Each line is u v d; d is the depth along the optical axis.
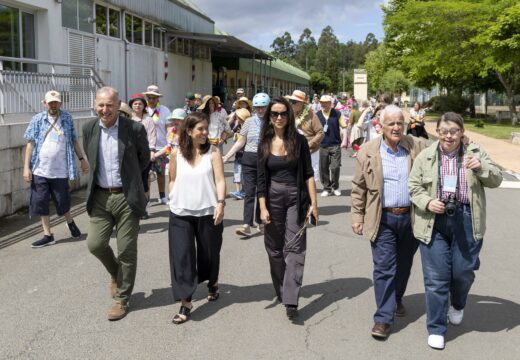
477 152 4.39
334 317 5.10
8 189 9.12
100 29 19.17
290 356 4.30
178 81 28.36
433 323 4.48
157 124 9.88
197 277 5.30
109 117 5.05
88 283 6.01
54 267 6.57
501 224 8.96
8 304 5.39
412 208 4.53
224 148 20.81
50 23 15.62
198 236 5.22
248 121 8.08
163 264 6.73
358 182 4.79
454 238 4.43
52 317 5.07
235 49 32.94
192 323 4.94
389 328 4.67
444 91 65.06
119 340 4.58
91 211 5.19
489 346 4.50
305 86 83.25
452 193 4.31
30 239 7.86
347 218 9.40
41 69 15.55
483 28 31.55
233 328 4.83
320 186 12.82
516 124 35.22
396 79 77.94
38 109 10.40
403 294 5.15
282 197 5.07
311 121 8.70
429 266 4.46
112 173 5.10
